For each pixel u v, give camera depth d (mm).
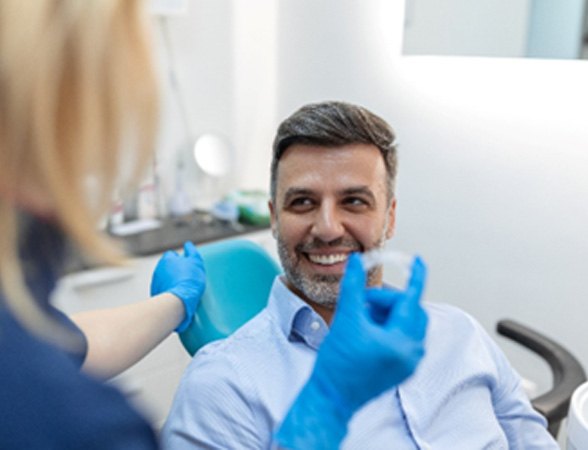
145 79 422
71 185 412
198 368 1008
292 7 2412
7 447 408
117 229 2121
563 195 1782
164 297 1220
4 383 407
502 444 1064
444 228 2082
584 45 1659
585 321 1801
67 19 388
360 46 2201
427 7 1943
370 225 1023
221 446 937
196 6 2381
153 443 481
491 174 1929
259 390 967
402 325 670
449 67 1958
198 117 2492
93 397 438
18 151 398
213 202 2539
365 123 1004
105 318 1117
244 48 2557
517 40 1772
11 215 416
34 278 449
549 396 1242
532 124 1810
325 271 1027
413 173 2129
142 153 437
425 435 1015
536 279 1887
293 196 1018
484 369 1095
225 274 1412
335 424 644
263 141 2711
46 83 386
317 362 681
